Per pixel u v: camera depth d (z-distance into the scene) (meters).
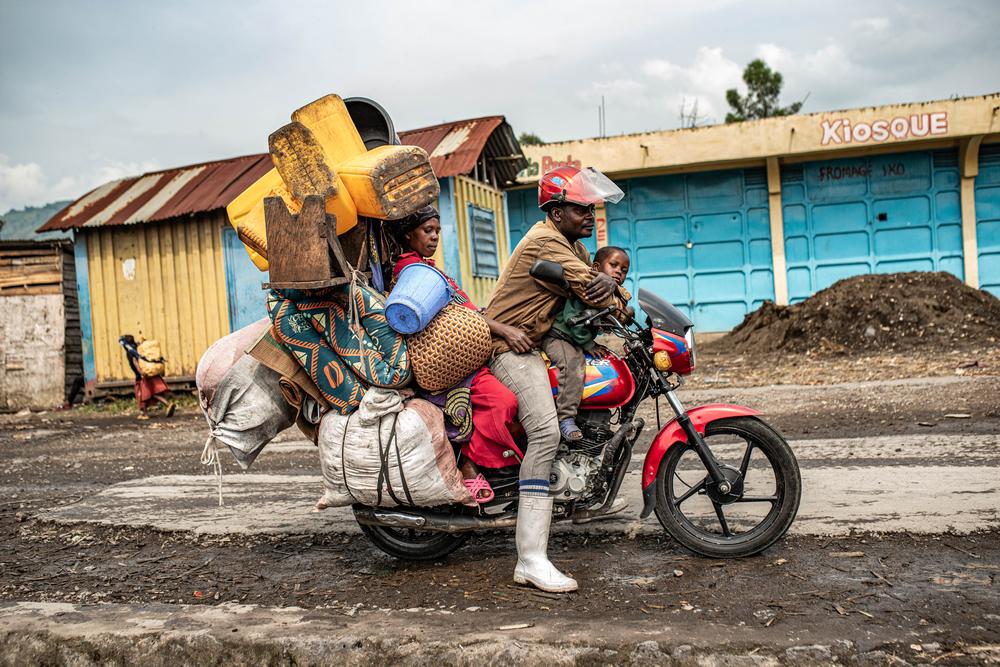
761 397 9.55
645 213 17.36
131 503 6.11
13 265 15.83
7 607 3.98
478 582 3.99
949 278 14.96
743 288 17.06
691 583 3.76
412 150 3.82
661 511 4.12
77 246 15.09
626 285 17.52
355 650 3.30
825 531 4.32
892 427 7.04
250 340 4.20
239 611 3.76
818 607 3.40
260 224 3.84
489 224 14.66
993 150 16.05
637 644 3.11
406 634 3.34
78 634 3.59
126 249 14.91
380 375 3.80
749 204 16.97
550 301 3.92
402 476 3.82
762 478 5.60
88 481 7.33
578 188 3.91
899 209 16.45
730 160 16.31
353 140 3.86
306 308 3.84
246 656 3.40
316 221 3.58
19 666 3.60
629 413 4.11
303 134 3.63
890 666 2.93
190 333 14.66
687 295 17.28
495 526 3.99
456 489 3.86
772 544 4.09
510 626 3.37
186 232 14.58
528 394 3.83
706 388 10.78
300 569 4.43
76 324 16.11
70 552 5.02
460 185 13.37
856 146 15.66
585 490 3.97
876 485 5.09
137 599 4.11
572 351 3.95
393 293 3.74
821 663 2.97
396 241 4.18
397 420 3.83
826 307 14.56
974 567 3.74
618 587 3.78
